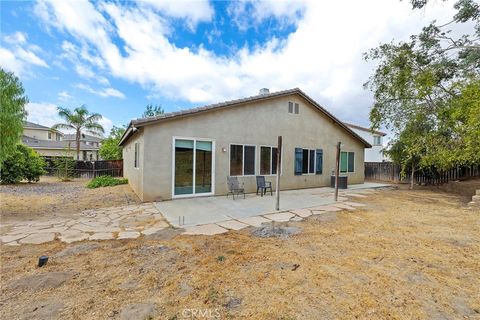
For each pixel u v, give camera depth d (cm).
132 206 723
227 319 224
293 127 1150
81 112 2122
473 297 263
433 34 998
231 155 950
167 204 754
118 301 251
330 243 428
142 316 227
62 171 1572
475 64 944
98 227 513
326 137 1295
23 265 330
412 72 1009
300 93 1146
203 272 315
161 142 800
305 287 280
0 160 618
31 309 236
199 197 877
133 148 1064
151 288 276
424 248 405
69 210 671
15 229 493
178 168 836
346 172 1416
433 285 287
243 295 264
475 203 754
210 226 531
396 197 962
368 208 735
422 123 1109
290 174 1144
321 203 812
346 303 249
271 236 466
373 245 419
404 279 300
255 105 1014
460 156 834
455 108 878
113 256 363
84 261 345
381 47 1085
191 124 854
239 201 822
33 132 3097
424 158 1000
